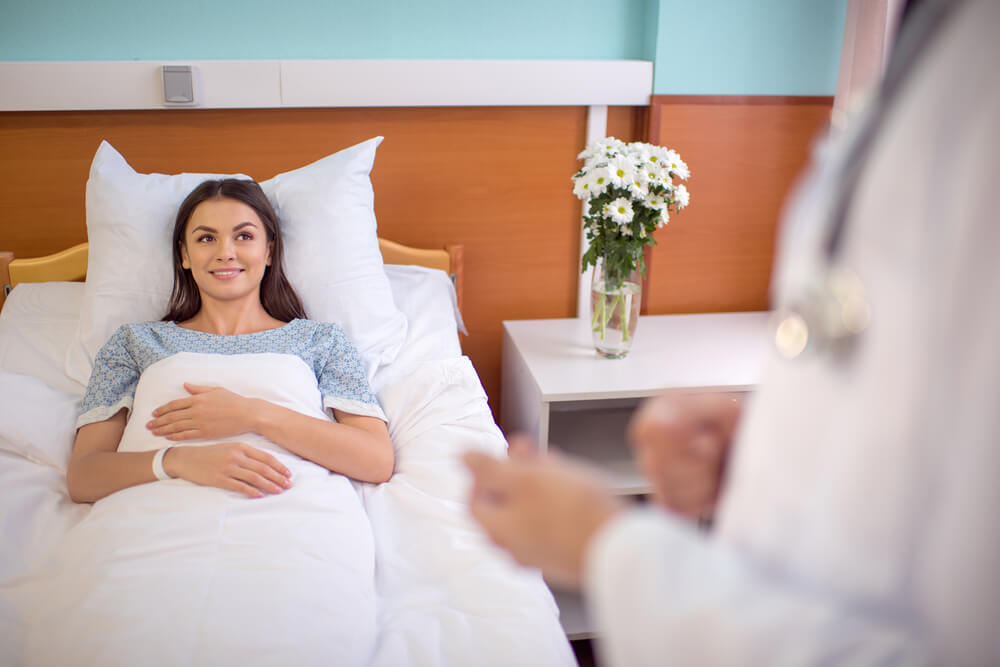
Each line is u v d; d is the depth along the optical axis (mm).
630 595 273
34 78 1691
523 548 317
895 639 242
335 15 1823
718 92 1933
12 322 1593
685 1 1845
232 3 1778
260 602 893
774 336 300
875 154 269
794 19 1900
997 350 231
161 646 823
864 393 260
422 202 1957
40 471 1259
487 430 1398
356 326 1609
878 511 255
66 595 926
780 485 284
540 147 1963
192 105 1760
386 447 1327
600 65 1872
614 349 1754
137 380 1392
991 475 232
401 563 1106
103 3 1733
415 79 1826
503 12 1882
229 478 1124
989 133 235
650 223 1710
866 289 263
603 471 1695
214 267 1436
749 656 246
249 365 1321
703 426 412
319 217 1612
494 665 889
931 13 266
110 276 1534
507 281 2064
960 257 239
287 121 1849
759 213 2053
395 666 875
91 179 1574
